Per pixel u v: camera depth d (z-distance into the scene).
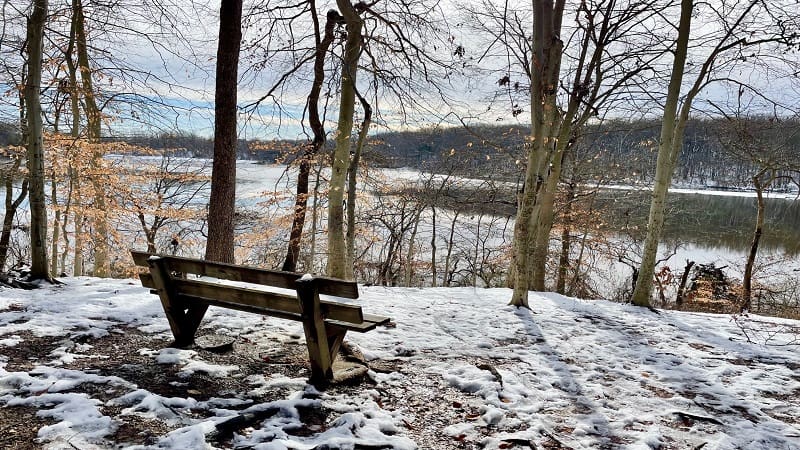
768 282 17.78
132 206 12.58
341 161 9.27
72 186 11.20
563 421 3.84
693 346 6.28
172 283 4.39
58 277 7.21
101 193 11.14
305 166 11.32
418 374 4.46
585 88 9.09
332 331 3.92
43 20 6.27
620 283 20.17
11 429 2.94
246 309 4.09
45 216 6.60
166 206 13.86
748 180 15.25
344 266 9.52
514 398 4.09
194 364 4.07
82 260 15.40
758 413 4.33
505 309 7.22
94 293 6.12
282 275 3.90
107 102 10.36
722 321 7.74
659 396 4.55
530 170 7.17
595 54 9.52
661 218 8.46
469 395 4.11
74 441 2.83
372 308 6.72
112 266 14.11
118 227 13.70
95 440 2.86
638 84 10.53
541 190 7.89
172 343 4.55
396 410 3.69
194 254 17.88
